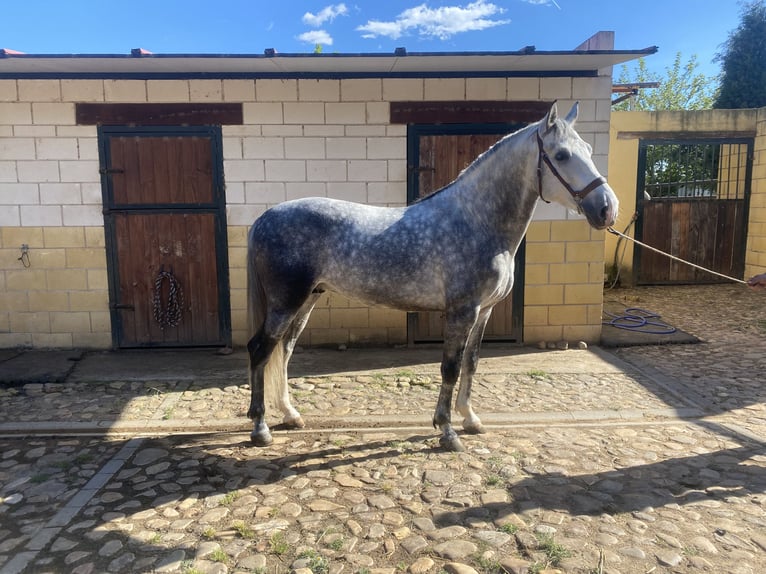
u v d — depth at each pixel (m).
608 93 5.82
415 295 3.46
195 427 4.02
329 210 3.50
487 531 2.63
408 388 4.80
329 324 6.05
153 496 3.00
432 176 5.88
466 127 5.82
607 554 2.44
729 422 3.99
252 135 5.75
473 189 3.43
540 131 3.20
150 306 5.89
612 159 9.88
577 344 6.14
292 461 3.42
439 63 5.29
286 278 3.46
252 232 3.63
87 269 5.83
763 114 9.60
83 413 4.27
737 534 2.59
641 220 10.03
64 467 3.37
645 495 2.95
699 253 10.20
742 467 3.26
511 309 6.07
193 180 5.77
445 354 3.48
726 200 10.04
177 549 2.51
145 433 3.94
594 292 6.09
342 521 2.74
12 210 5.75
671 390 4.68
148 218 5.78
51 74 5.57
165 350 5.96
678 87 22.05
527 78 5.77
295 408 4.35
